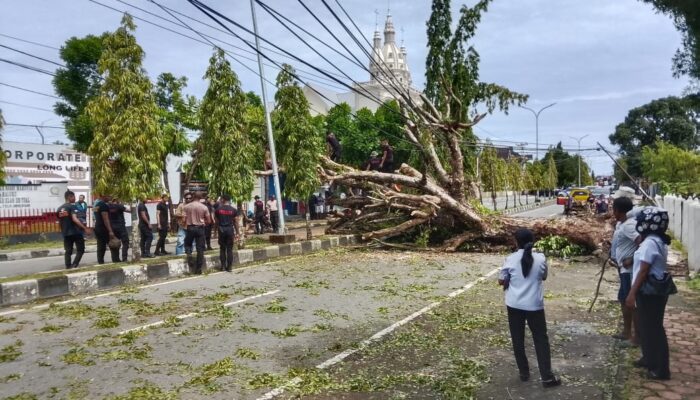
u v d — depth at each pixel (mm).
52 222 22016
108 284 10953
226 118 15375
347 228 20797
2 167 17734
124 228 13719
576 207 34875
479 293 10117
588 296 9773
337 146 21781
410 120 18656
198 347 6656
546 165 89750
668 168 37062
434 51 24047
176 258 14086
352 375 5715
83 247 12781
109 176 12750
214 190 15578
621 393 5000
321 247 18062
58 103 23859
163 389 5262
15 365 5945
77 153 25953
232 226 13086
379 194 18234
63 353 6391
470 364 6035
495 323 7871
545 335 5355
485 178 42125
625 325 6781
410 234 18469
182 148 23734
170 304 9117
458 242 16828
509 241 16391
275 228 26156
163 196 16141
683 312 8195
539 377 5605
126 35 12828
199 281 11609
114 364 5996
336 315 8336
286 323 7848
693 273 11547
